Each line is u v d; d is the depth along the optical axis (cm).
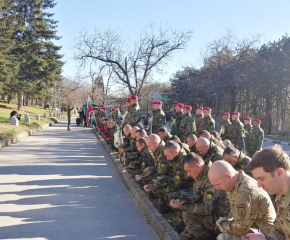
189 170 366
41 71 3597
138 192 588
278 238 228
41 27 3769
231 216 301
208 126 948
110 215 498
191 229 363
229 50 3425
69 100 5581
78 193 617
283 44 3158
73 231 426
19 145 1302
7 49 2686
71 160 1002
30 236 404
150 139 512
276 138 2533
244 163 439
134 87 1797
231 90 3503
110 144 1267
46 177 742
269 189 206
